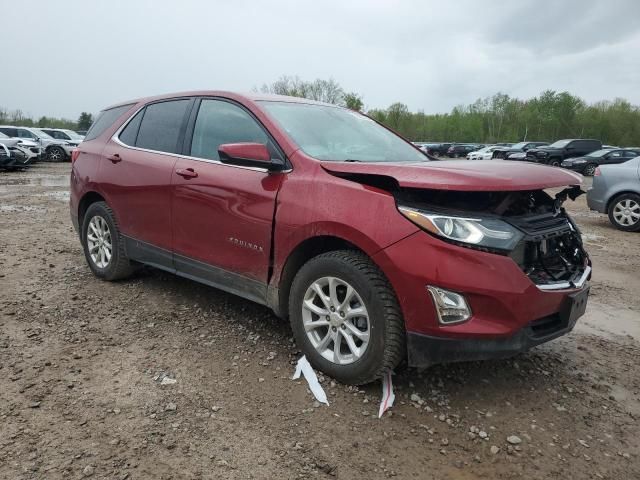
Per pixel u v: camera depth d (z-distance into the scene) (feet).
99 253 16.40
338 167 10.30
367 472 8.01
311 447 8.50
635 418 9.98
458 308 8.89
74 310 13.82
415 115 260.83
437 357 9.21
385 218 9.37
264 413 9.37
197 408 9.43
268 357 11.48
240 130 12.39
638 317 15.74
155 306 14.30
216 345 12.02
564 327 9.84
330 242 10.63
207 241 12.55
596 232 30.40
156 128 14.67
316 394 9.96
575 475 8.23
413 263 9.01
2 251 20.07
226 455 8.20
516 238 9.09
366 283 9.59
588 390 10.96
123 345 11.87
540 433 9.30
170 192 13.33
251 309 14.28
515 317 8.93
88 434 8.53
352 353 10.10
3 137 74.74
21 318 13.12
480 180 8.81
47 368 10.64
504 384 10.98
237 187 11.69
